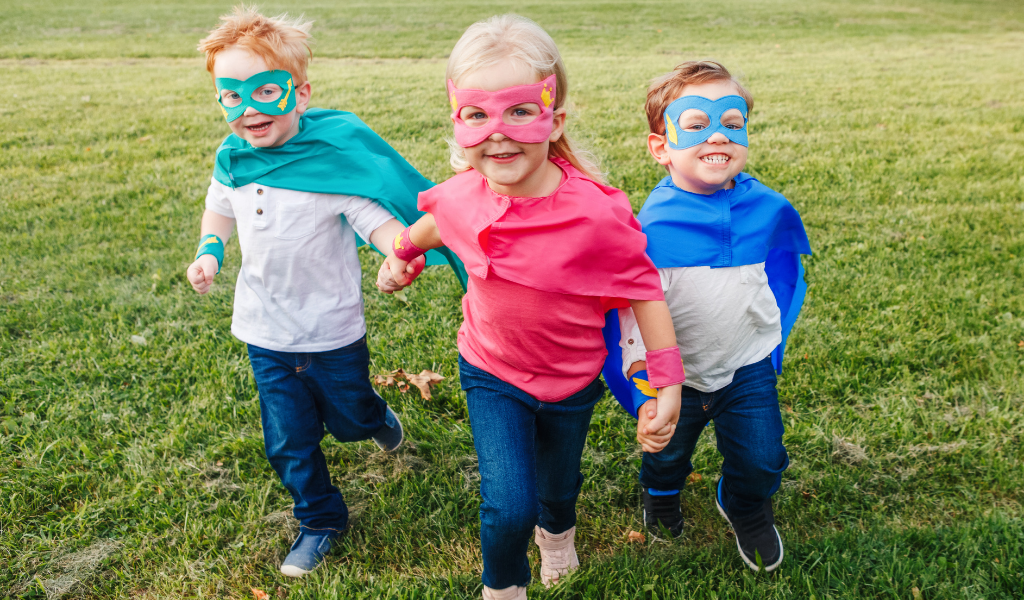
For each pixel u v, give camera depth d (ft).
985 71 36.27
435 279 14.03
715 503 8.86
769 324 7.34
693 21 60.08
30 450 9.73
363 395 8.25
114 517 8.77
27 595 7.81
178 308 13.15
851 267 14.02
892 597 7.27
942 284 13.33
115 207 18.02
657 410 6.42
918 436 9.62
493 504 6.32
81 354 11.76
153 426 10.25
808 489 8.98
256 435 9.95
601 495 8.94
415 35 54.54
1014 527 7.95
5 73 38.78
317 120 8.00
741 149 6.81
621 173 19.12
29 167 21.11
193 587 7.88
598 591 7.41
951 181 18.89
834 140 22.79
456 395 10.61
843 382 10.70
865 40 50.85
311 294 7.80
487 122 5.75
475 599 7.45
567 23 59.41
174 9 70.95
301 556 7.96
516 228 6.04
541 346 6.43
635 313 6.38
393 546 8.27
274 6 72.84
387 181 7.84
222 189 8.09
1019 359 11.10
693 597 7.27
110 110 28.58
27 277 14.42
